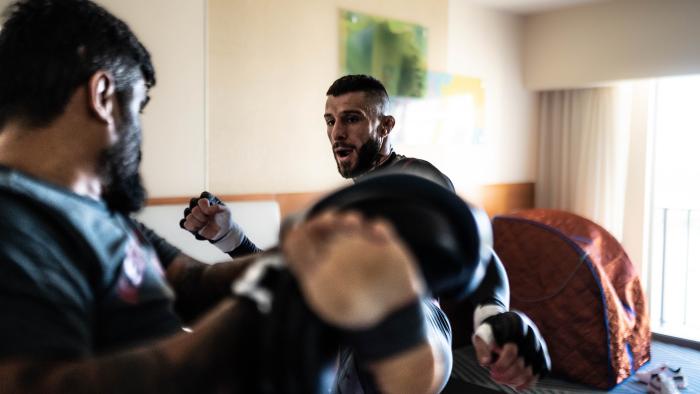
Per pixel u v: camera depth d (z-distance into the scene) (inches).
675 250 200.5
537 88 218.1
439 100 188.5
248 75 143.1
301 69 153.9
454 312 156.2
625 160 202.2
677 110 196.9
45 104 19.6
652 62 186.7
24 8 20.4
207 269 29.8
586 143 210.2
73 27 20.2
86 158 20.6
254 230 137.6
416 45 179.6
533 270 147.3
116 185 22.3
